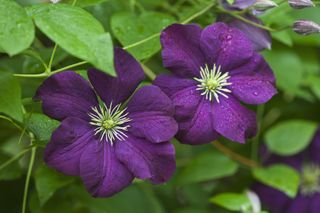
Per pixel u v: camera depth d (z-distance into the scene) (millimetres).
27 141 680
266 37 613
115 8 655
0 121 655
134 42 611
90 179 532
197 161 729
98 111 540
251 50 563
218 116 554
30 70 615
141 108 540
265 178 723
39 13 506
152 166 536
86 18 504
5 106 526
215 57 560
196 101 552
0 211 698
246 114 563
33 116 552
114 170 537
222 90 561
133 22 622
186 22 620
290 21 696
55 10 507
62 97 527
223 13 618
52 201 671
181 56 548
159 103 535
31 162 611
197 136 549
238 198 670
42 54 618
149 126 536
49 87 524
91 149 535
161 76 550
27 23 497
